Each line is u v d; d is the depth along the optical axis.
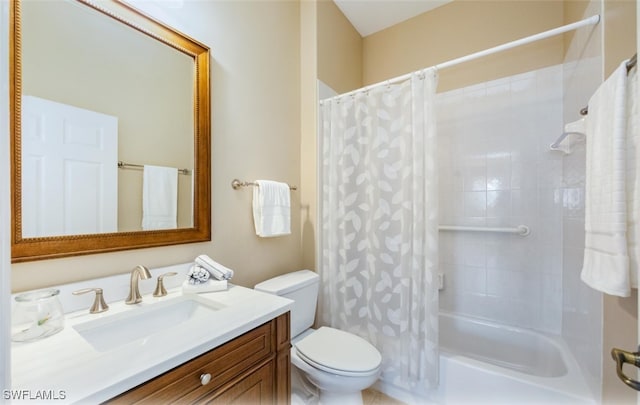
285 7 1.83
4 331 0.40
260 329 0.91
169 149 1.19
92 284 0.93
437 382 1.42
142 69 1.11
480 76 1.90
